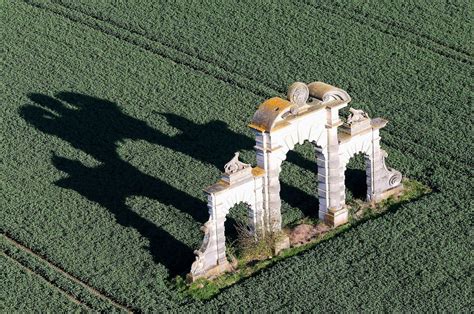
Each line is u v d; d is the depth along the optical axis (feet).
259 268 528.22
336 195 551.59
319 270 522.06
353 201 571.69
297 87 517.14
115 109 644.27
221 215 516.73
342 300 504.84
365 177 586.04
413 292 508.53
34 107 647.56
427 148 605.73
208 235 516.32
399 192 576.61
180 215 561.02
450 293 507.30
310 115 526.98
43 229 553.64
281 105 515.91
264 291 510.99
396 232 544.21
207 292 513.86
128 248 540.11
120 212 563.89
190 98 651.66
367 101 645.10
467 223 548.31
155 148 610.65
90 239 546.67
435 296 505.66
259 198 526.98
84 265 530.27
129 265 529.86
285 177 587.68
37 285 519.60
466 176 582.76
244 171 515.91
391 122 626.64
